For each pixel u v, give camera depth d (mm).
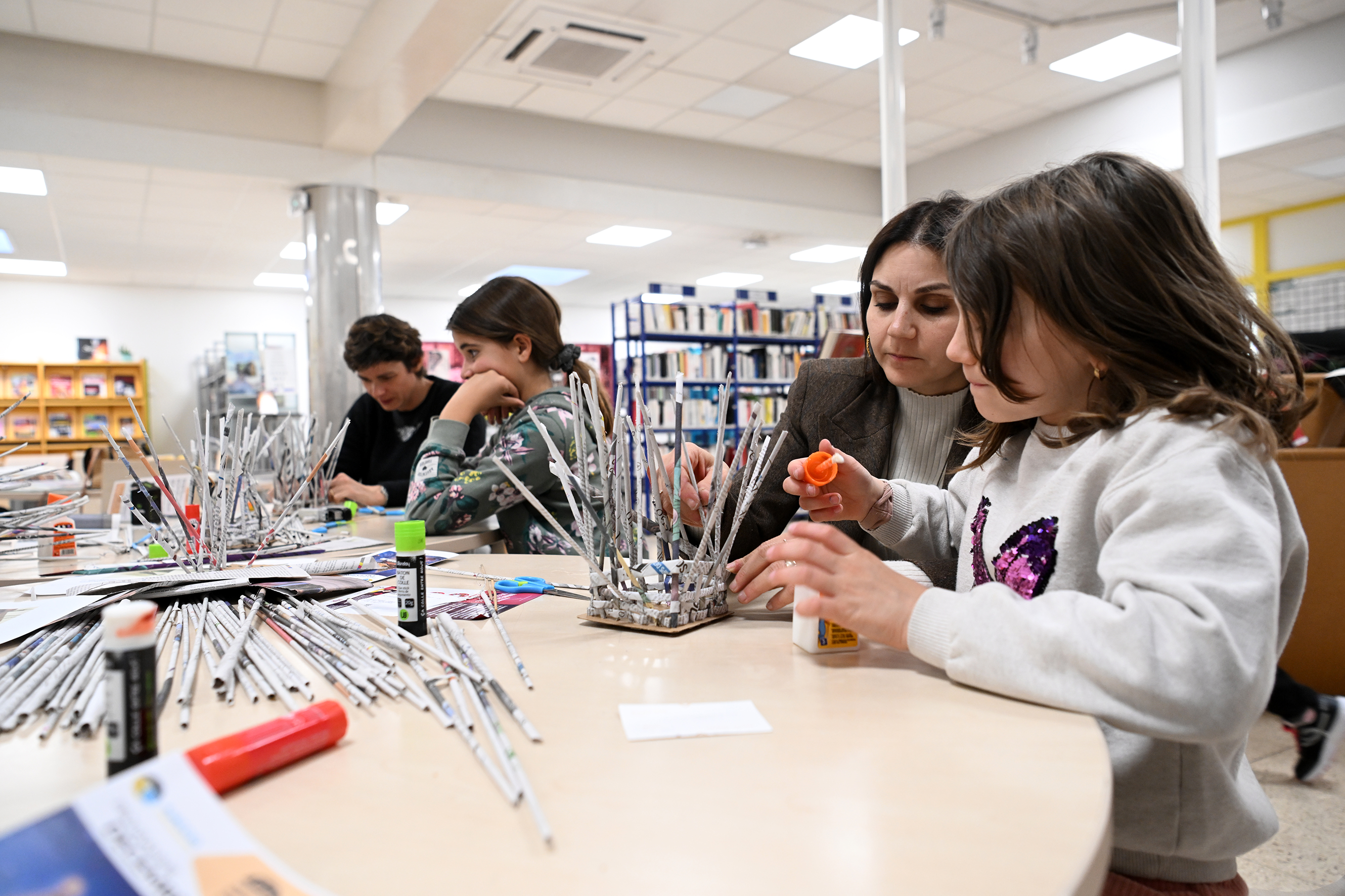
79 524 2061
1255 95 5176
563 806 424
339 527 1904
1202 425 605
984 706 571
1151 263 646
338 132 4793
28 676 624
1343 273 6637
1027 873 358
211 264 7727
